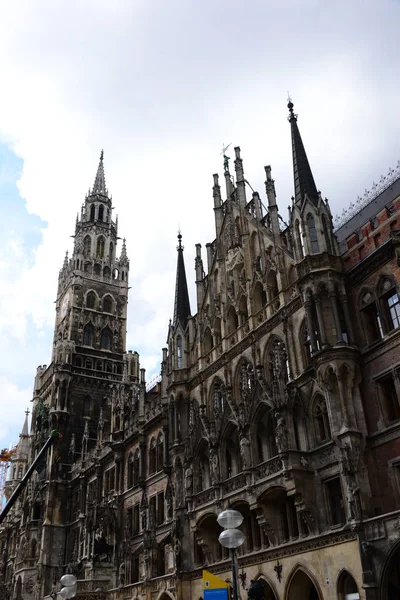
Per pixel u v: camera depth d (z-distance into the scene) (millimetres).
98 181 101438
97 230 95938
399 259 30906
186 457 43531
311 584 32094
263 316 41000
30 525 73500
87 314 87125
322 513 31281
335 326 32719
